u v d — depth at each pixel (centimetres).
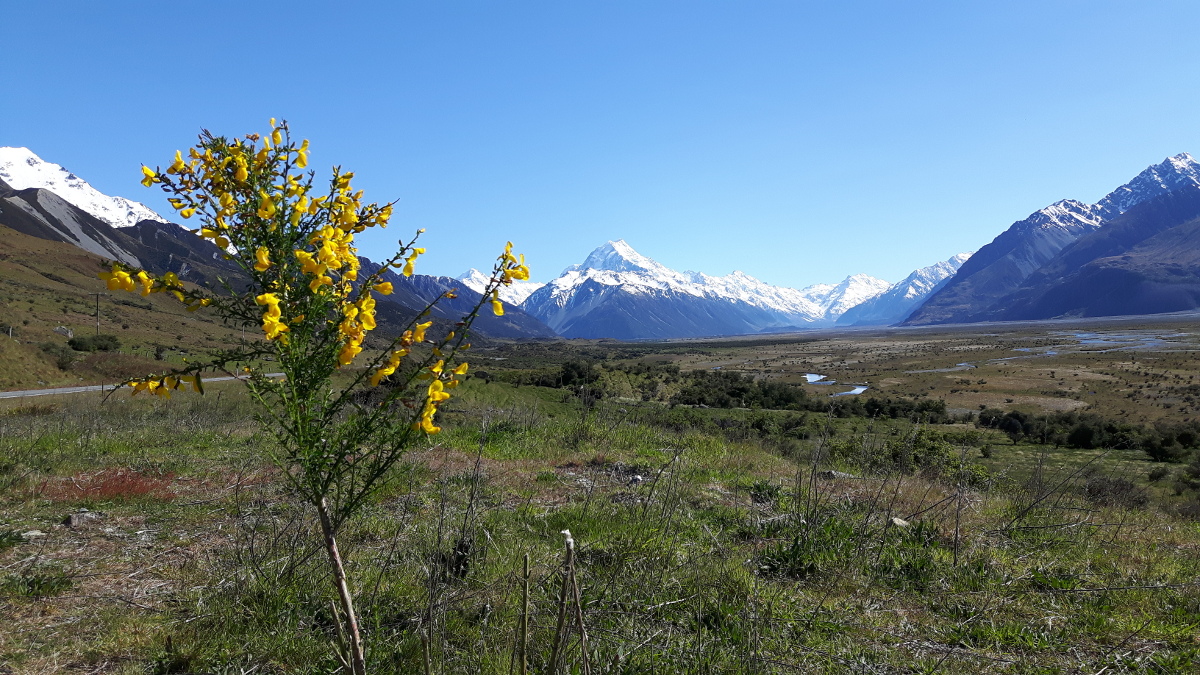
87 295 10331
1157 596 493
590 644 365
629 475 887
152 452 987
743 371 12362
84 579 469
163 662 352
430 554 493
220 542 552
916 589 499
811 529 589
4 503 661
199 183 224
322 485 232
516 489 775
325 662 356
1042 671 376
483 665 351
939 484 946
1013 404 6669
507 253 238
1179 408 6088
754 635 383
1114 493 921
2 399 3038
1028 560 574
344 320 219
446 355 239
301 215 220
